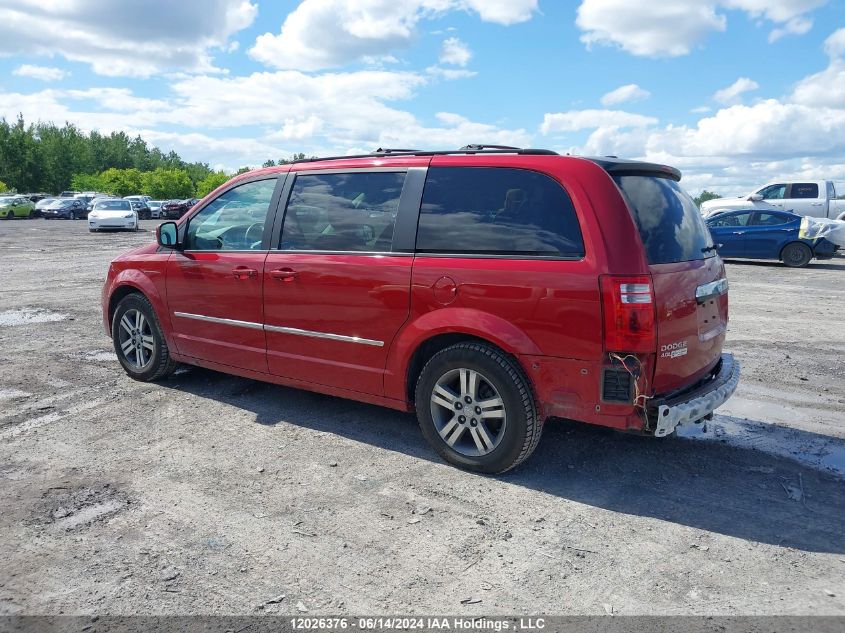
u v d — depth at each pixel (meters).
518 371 3.81
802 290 12.62
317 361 4.66
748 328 8.79
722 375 4.20
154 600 2.79
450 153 4.24
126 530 3.35
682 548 3.26
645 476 4.08
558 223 3.70
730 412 5.30
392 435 4.71
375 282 4.26
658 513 3.61
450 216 4.07
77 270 15.00
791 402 5.57
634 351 3.48
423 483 3.94
